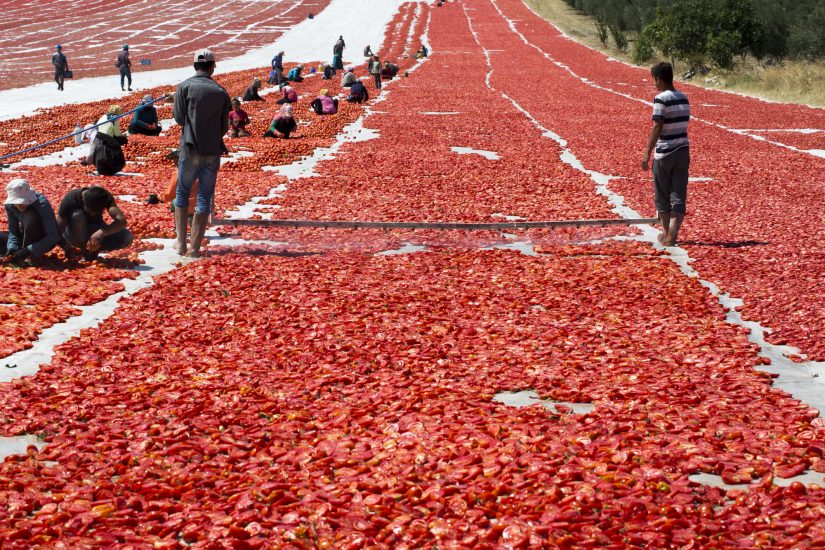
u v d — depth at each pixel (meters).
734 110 39.25
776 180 21.11
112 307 10.14
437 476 5.73
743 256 13.05
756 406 7.13
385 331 9.03
